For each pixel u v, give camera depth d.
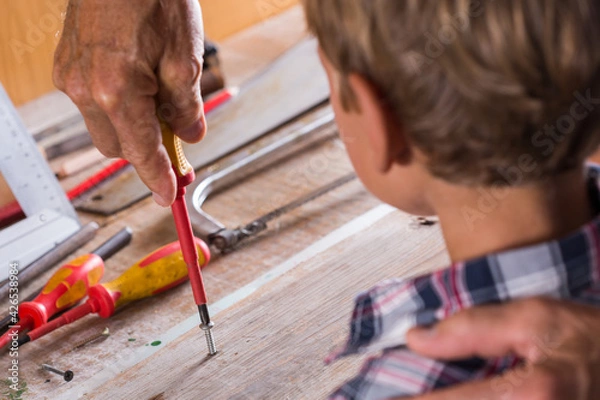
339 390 0.59
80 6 0.90
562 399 0.50
